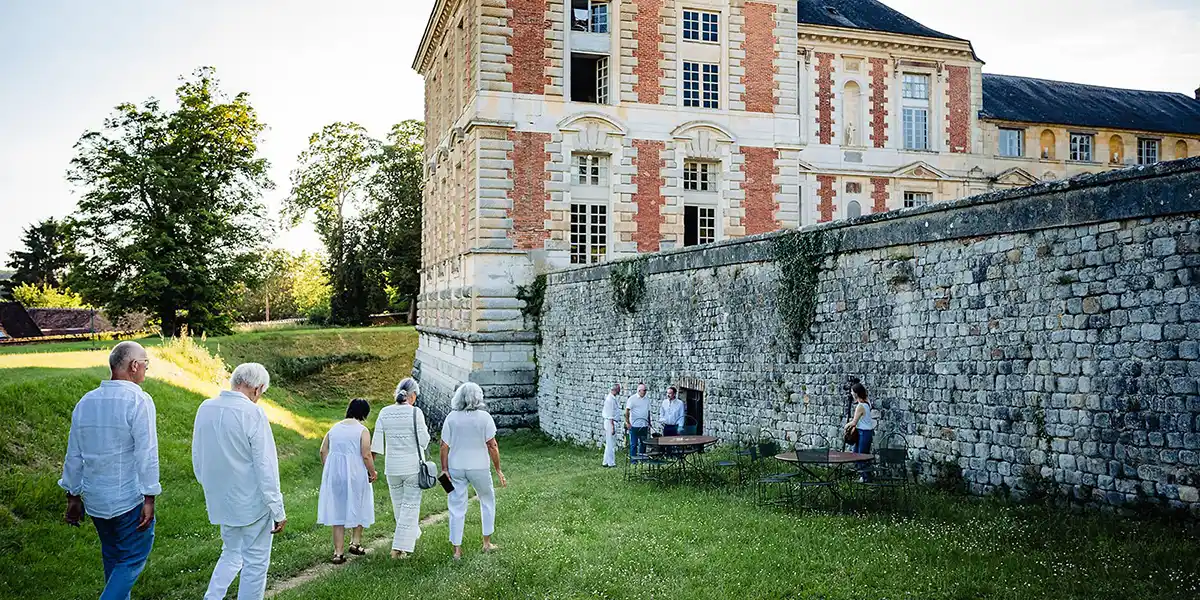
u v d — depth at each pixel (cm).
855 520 1009
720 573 832
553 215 2936
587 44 3044
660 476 1441
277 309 8844
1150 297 912
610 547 952
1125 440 932
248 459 735
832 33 3938
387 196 6234
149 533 716
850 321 1370
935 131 4119
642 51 3069
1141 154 4509
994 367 1098
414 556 961
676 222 3077
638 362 2072
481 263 2855
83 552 1060
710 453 1588
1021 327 1062
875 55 4034
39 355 2062
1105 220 958
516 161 2908
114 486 693
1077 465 984
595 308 2322
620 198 3022
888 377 1284
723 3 3159
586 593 796
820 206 3925
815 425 1443
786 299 1516
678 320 1898
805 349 1473
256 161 4684
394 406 1003
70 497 711
